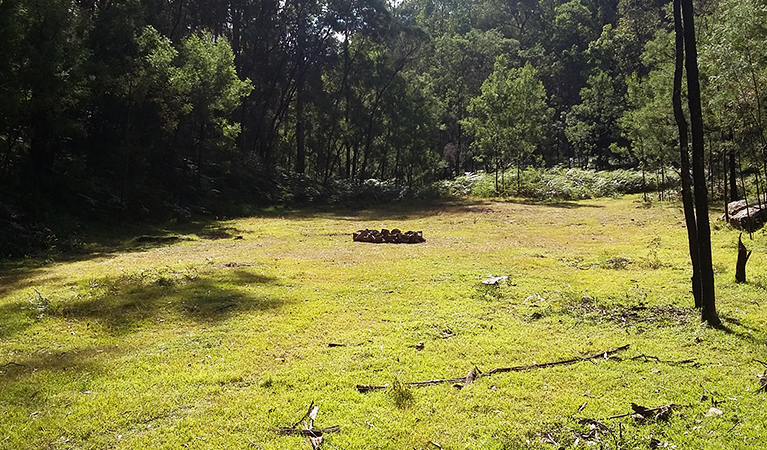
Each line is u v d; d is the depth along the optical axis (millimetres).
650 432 3670
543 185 30578
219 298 7965
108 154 20719
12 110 12266
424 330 6172
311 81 35031
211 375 4875
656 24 40688
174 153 24594
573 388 4465
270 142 33906
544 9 50375
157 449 3572
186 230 18297
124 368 5137
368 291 8367
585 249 12734
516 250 12688
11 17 12406
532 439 3625
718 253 10773
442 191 33000
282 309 7320
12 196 14359
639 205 24062
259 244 14875
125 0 18391
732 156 19359
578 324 6355
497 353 5383
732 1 13312
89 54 15289
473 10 51125
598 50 43875
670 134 22203
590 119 41125
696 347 5410
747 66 12109
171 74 18656
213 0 28578
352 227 19406
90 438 3785
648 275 9117
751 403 4066
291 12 33281
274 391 4520
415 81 36562
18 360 5402
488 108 31844
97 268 10797
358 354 5398
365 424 3883
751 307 6738
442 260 11266
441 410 4086
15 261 11523
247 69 31469
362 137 36469
